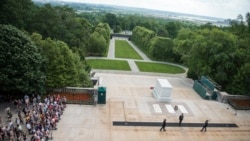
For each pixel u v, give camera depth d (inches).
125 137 1344.7
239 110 1839.3
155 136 1382.9
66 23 2578.7
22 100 1509.6
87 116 1520.7
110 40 5580.7
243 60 2215.8
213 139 1409.9
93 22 7711.6
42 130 1202.6
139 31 5201.8
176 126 1512.1
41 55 1656.0
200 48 2397.9
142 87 2159.2
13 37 1503.4
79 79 1879.9
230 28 3390.7
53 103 1494.8
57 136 1280.8
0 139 1128.2
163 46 3668.8
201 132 1472.7
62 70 1720.0
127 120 1524.4
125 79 2388.0
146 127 1466.5
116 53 3939.5
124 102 1779.0
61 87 1721.2
